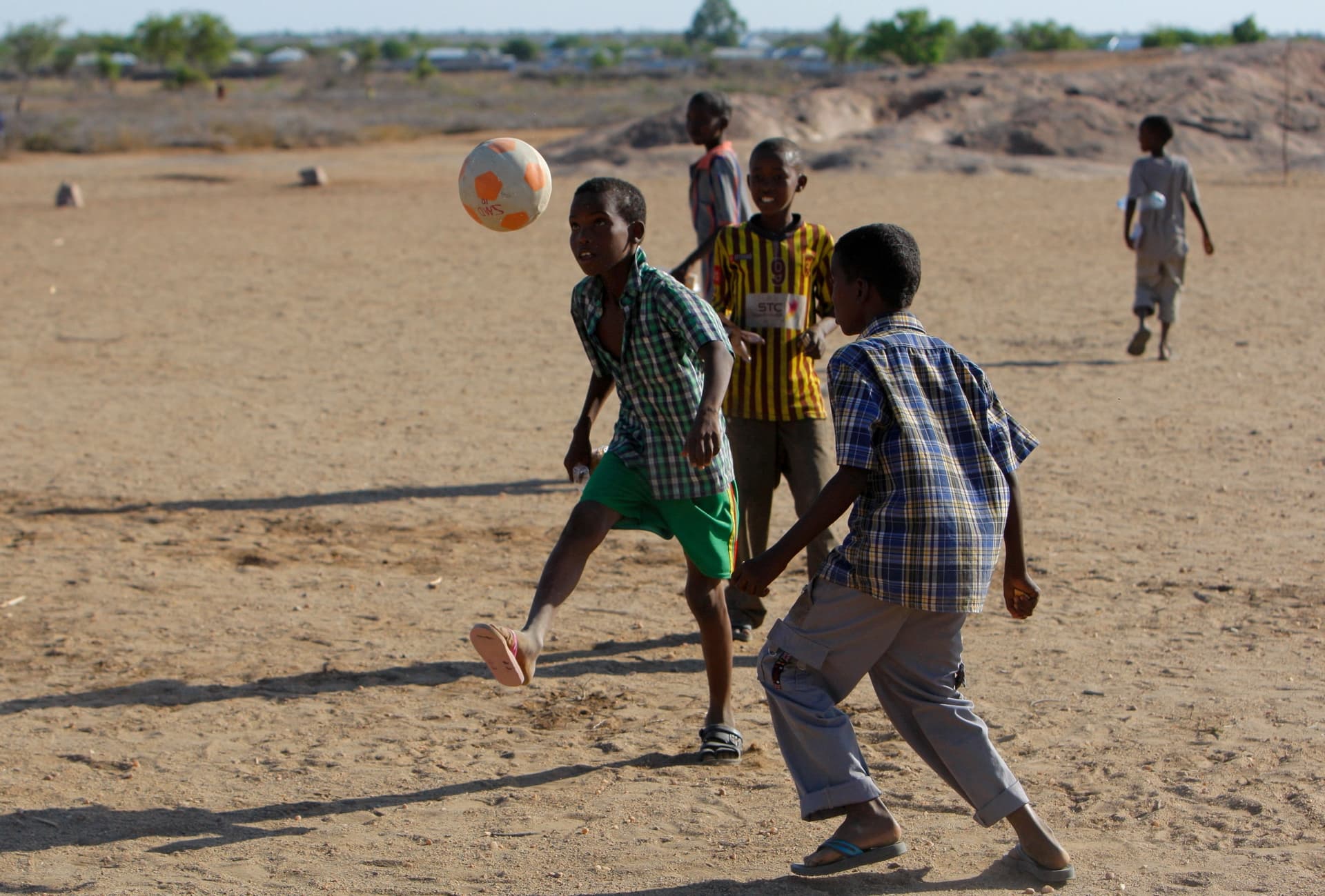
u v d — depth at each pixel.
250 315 17.19
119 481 9.74
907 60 96.69
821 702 4.10
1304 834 4.45
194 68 139.38
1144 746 5.23
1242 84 51.69
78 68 144.75
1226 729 5.36
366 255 23.22
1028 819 4.09
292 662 6.43
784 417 6.29
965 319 16.09
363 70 141.38
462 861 4.45
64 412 12.02
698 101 8.03
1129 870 4.23
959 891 4.12
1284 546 7.78
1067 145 45.28
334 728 5.68
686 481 4.96
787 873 4.27
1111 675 5.99
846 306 4.20
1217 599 6.96
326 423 11.52
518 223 5.20
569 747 5.45
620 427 5.16
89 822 4.82
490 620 6.97
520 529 8.55
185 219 29.03
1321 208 28.80
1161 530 8.16
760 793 4.96
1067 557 7.70
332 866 4.43
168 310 17.66
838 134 49.91
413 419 11.62
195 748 5.49
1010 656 6.27
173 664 6.41
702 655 6.47
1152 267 13.07
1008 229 25.77
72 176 41.78
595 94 104.06
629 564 7.89
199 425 11.48
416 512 8.94
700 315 4.77
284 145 57.47
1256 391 11.96
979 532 3.97
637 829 4.66
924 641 4.08
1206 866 4.23
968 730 4.09
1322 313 15.91
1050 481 9.31
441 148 56.00
